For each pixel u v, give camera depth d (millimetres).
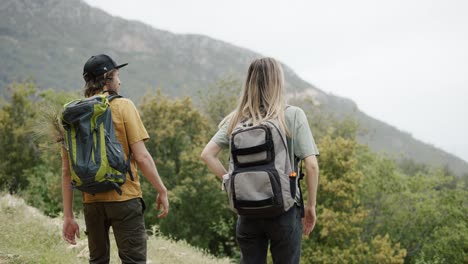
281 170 2779
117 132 2986
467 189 31281
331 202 24938
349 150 25391
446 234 28875
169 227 28938
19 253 4730
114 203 2957
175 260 6703
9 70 149625
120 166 2867
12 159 39188
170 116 33031
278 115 2916
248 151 2801
